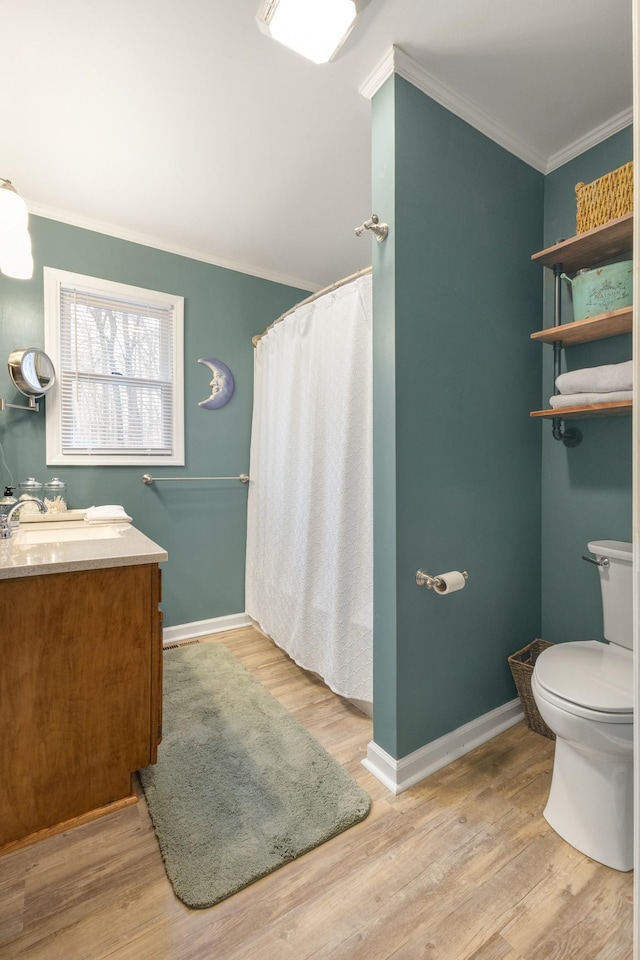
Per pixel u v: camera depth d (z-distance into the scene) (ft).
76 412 7.82
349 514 5.95
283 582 7.78
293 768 5.03
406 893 3.59
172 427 8.80
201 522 9.21
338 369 6.22
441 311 5.07
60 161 6.30
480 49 4.60
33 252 7.38
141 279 8.35
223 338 9.35
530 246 6.19
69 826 4.25
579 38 4.51
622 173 4.72
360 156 6.18
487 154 5.59
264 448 8.84
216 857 3.86
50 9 4.11
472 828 4.23
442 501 5.13
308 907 3.47
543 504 6.44
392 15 4.20
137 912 3.43
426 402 4.94
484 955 3.13
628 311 4.55
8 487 6.70
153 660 4.70
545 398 6.39
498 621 5.85
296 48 4.30
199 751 5.33
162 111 5.37
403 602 4.78
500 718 5.84
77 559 4.21
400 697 4.78
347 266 9.62
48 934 3.26
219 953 3.15
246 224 7.95
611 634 5.13
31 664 4.09
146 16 4.20
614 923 3.35
